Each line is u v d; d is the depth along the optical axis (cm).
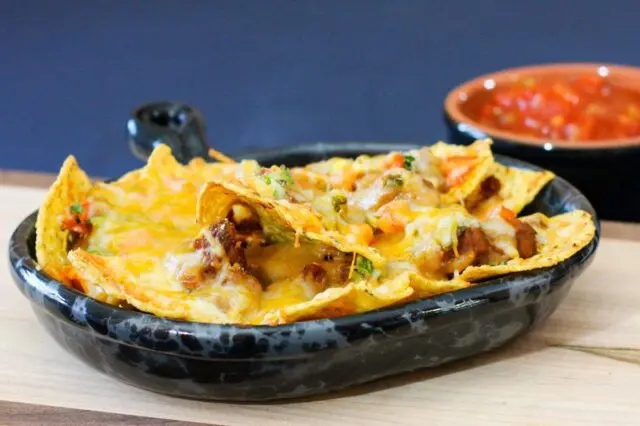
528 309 47
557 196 54
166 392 46
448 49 105
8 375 48
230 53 109
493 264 48
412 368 46
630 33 100
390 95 108
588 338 50
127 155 106
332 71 108
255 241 48
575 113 72
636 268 55
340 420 45
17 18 112
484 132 65
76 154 106
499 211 51
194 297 45
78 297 45
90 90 112
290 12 107
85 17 111
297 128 108
